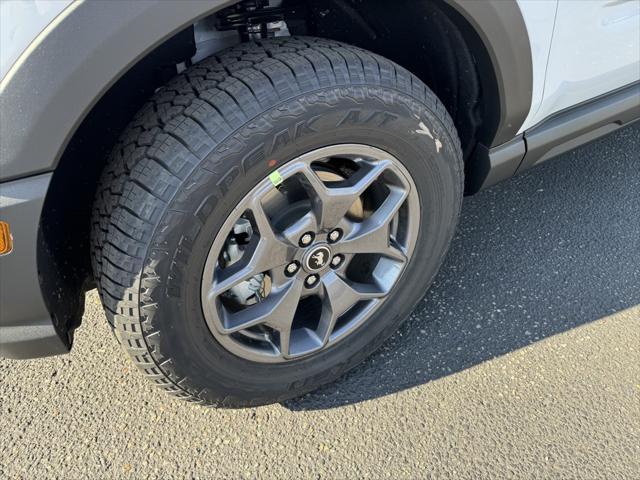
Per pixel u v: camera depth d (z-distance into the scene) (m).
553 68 1.71
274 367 1.66
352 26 1.68
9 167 1.14
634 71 1.99
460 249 2.31
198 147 1.25
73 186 1.47
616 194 2.54
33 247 1.22
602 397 1.85
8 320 1.30
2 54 1.08
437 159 1.56
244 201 1.34
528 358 1.96
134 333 1.41
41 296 1.29
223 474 1.68
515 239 2.35
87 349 2.00
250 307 1.56
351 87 1.34
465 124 1.79
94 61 1.12
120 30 1.12
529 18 1.54
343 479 1.67
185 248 1.31
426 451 1.72
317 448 1.73
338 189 1.46
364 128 1.39
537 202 2.51
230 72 1.33
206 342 1.49
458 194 1.71
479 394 1.86
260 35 1.65
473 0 1.40
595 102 1.99
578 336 2.03
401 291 1.79
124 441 1.75
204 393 1.60
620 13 1.77
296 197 1.48
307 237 1.49
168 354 1.45
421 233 1.69
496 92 1.63
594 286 2.19
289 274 1.54
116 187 1.32
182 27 1.17
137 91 1.50
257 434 1.77
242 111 1.27
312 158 1.38
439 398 1.85
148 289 1.33
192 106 1.29
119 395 1.87
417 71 1.77
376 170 1.48
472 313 2.09
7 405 1.84
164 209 1.26
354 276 1.74
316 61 1.34
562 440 1.75
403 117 1.43
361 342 1.81
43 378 1.92
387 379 1.91
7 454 1.72
